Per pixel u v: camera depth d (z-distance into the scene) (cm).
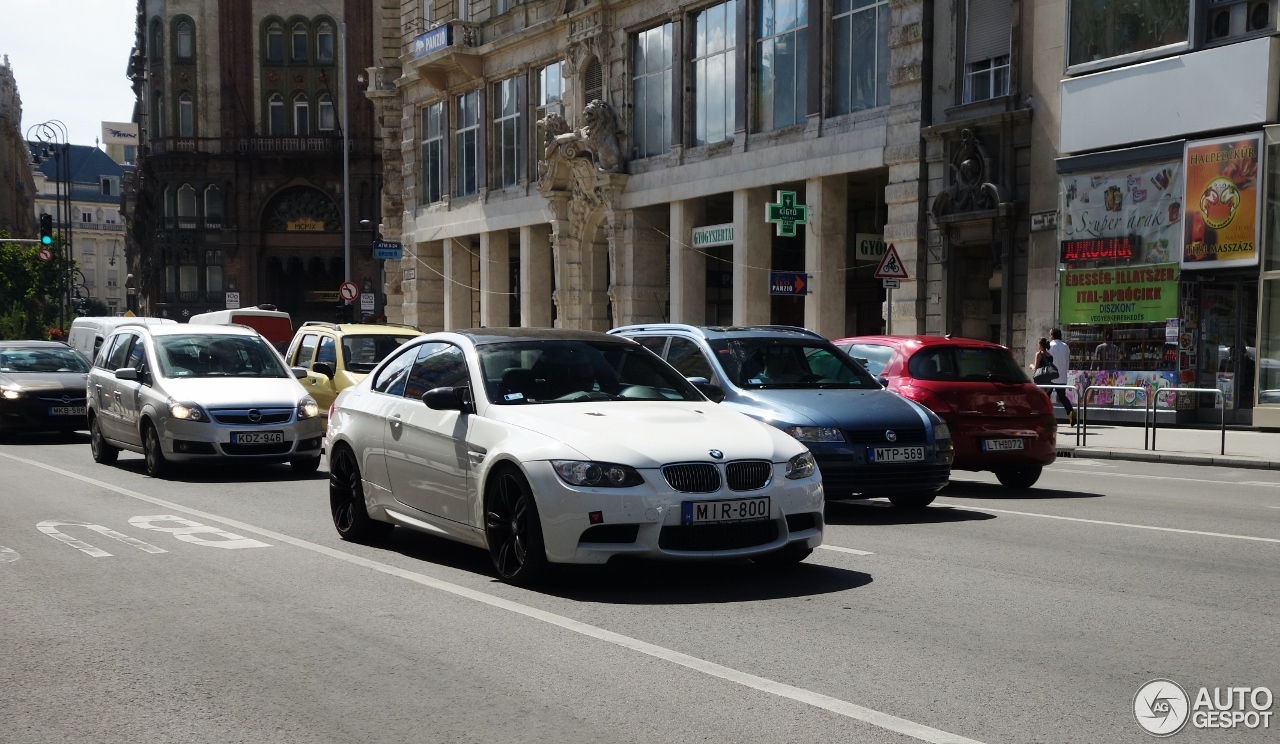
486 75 4259
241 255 7381
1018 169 2505
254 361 1611
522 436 767
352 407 975
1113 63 2342
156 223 7562
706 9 3309
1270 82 2106
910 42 2669
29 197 15862
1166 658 579
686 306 3403
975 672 554
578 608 702
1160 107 2256
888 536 979
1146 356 2308
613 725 480
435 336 930
